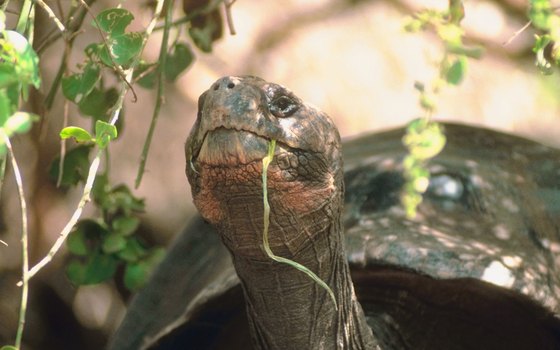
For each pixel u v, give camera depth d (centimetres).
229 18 457
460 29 329
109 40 354
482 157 498
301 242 363
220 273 457
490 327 438
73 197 770
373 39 910
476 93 909
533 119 910
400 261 411
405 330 441
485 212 457
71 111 742
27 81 287
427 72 898
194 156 349
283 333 385
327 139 358
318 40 894
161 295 531
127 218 484
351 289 391
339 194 369
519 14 977
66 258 765
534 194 478
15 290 766
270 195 345
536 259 434
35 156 745
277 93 345
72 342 785
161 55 407
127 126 777
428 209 453
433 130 334
